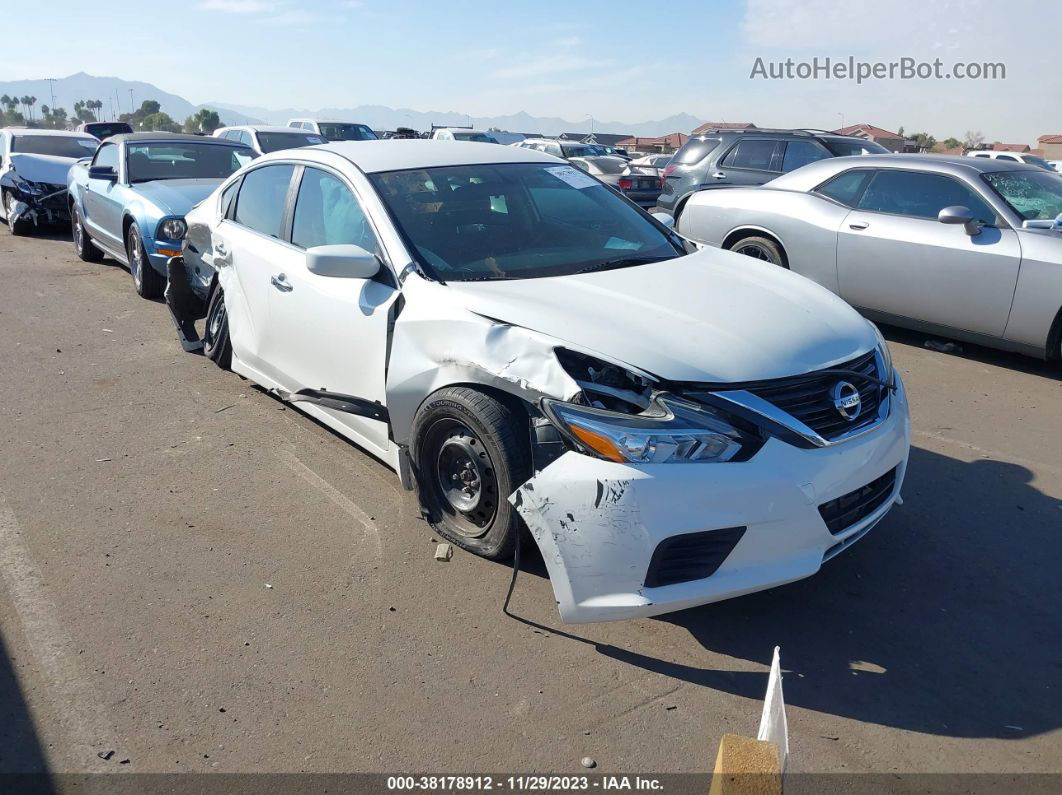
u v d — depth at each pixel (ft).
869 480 10.47
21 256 35.81
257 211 16.84
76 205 33.65
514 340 10.65
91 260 34.45
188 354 21.50
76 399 18.24
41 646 10.04
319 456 15.42
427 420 11.84
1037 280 19.70
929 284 21.63
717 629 10.52
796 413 9.98
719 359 9.98
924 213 22.08
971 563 12.04
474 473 11.71
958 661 9.94
